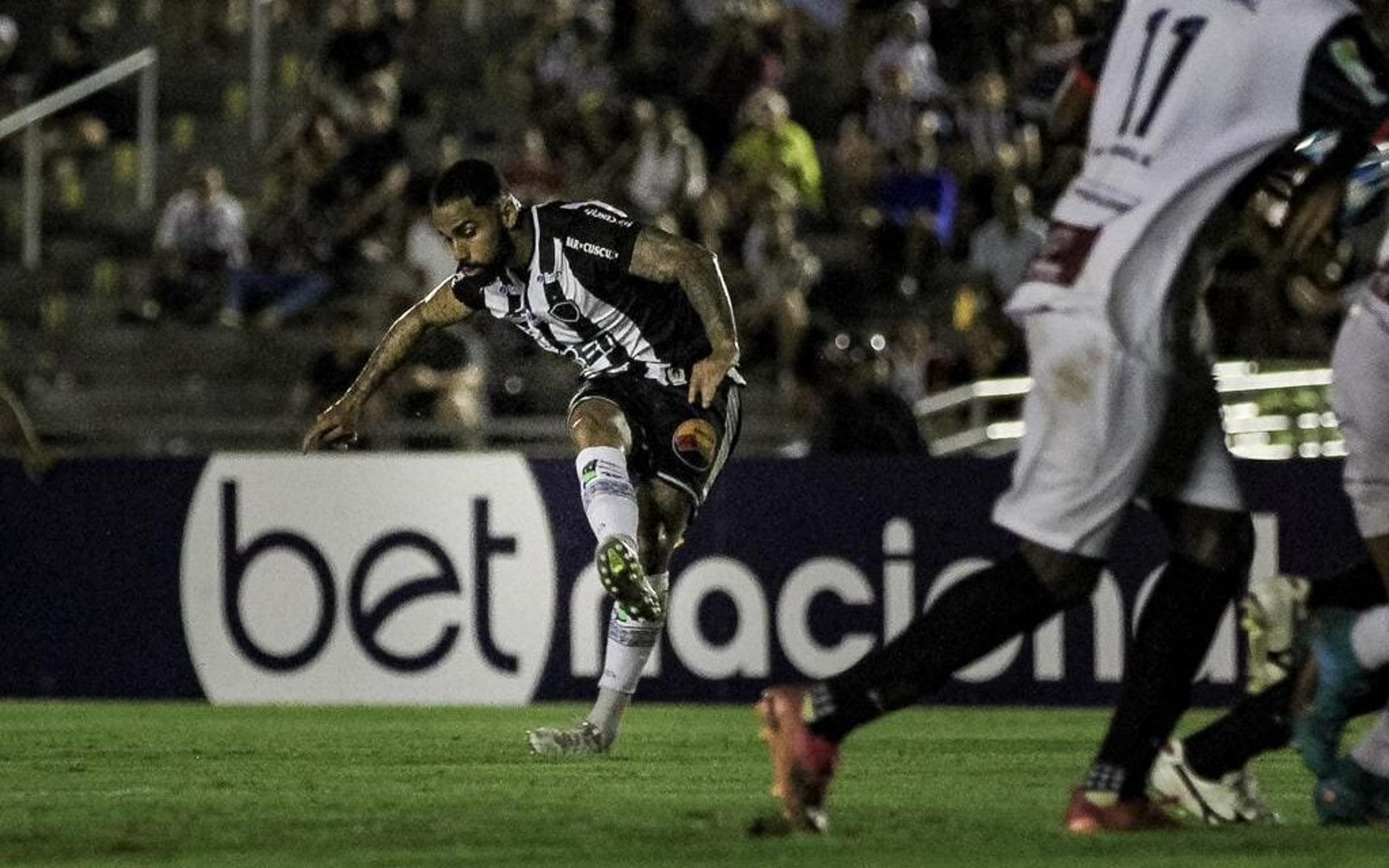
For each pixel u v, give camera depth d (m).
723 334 23.31
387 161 56.66
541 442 46.25
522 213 23.94
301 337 55.53
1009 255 52.03
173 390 53.69
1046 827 18.16
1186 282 16.62
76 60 62.09
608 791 21.50
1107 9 17.44
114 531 36.69
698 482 24.33
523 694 35.56
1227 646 34.97
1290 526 34.88
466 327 49.56
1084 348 16.47
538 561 35.56
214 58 65.69
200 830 18.12
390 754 26.03
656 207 54.28
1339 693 17.64
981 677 35.31
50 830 18.17
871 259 53.94
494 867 15.81
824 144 60.78
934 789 22.20
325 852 16.72
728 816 19.06
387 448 45.28
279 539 36.12
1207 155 16.45
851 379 42.53
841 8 63.69
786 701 17.06
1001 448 46.25
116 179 62.47
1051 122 17.84
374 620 35.84
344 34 59.53
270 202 57.69
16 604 36.97
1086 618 35.09
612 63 61.66
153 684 36.56
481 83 64.94
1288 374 44.00
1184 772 18.28
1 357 55.94
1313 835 17.38
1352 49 16.41
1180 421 16.80
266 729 30.52
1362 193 18.69
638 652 25.70
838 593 35.38
